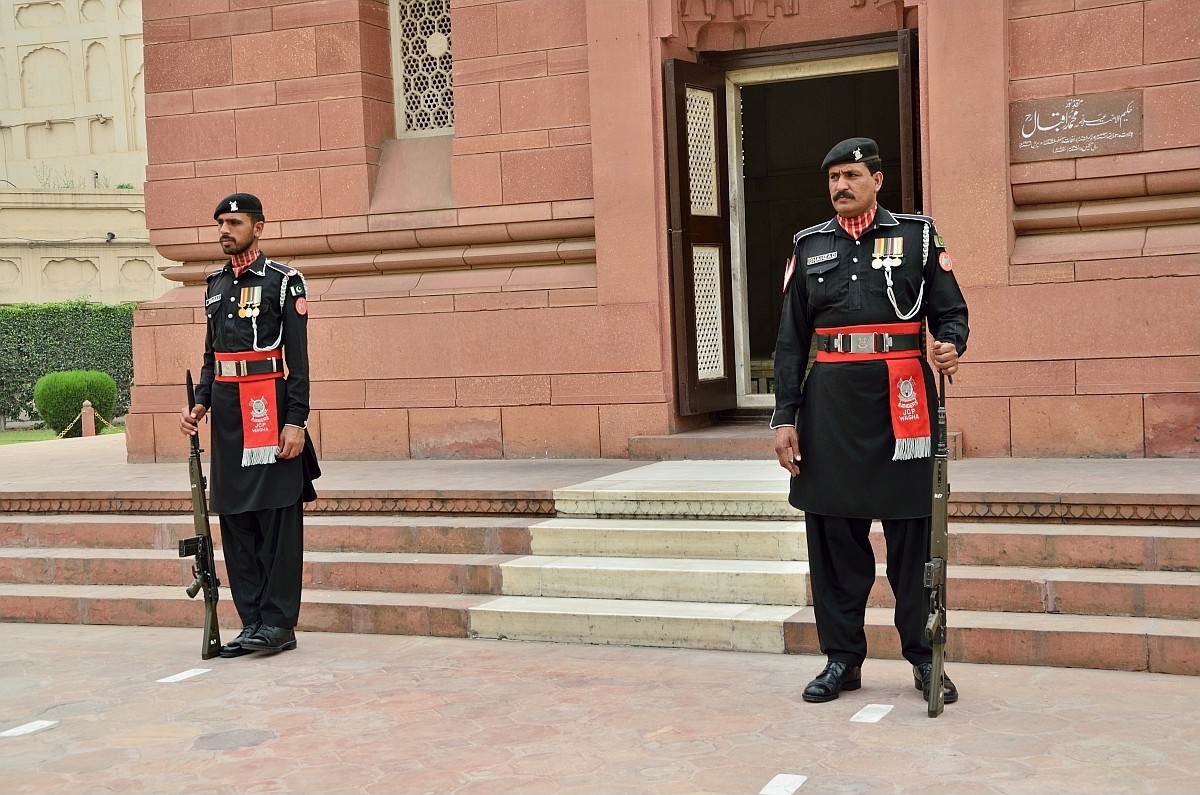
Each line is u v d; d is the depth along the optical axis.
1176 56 6.89
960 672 4.98
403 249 8.97
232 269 6.00
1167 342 6.82
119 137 28.97
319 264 9.12
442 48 9.11
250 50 9.12
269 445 5.83
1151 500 5.49
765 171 13.04
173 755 4.44
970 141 7.20
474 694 5.03
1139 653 4.84
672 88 7.98
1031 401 7.08
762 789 3.80
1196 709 4.38
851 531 4.75
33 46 29.17
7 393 22.20
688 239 8.12
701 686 4.99
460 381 8.48
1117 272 6.90
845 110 12.69
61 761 4.43
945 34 7.23
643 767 4.07
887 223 4.68
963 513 5.85
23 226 24.73
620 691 4.97
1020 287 7.11
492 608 5.98
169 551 7.23
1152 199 7.11
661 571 5.95
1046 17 7.14
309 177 9.02
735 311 8.81
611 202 8.07
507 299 8.35
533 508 6.76
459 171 8.59
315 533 6.88
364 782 4.07
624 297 8.06
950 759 3.99
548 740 4.40
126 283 25.53
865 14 8.06
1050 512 5.69
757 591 5.80
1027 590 5.26
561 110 8.31
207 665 5.75
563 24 8.27
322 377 8.84
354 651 5.89
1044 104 7.16
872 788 3.77
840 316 4.68
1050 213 7.28
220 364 5.94
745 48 8.46
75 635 6.56
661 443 7.92
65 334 22.70
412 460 8.59
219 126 9.24
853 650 4.77
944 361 4.40
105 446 11.62
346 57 8.90
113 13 28.88
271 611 5.92
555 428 8.25
